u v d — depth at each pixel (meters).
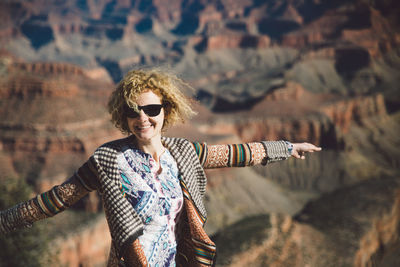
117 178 2.72
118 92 2.78
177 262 2.97
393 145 136.38
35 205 2.69
